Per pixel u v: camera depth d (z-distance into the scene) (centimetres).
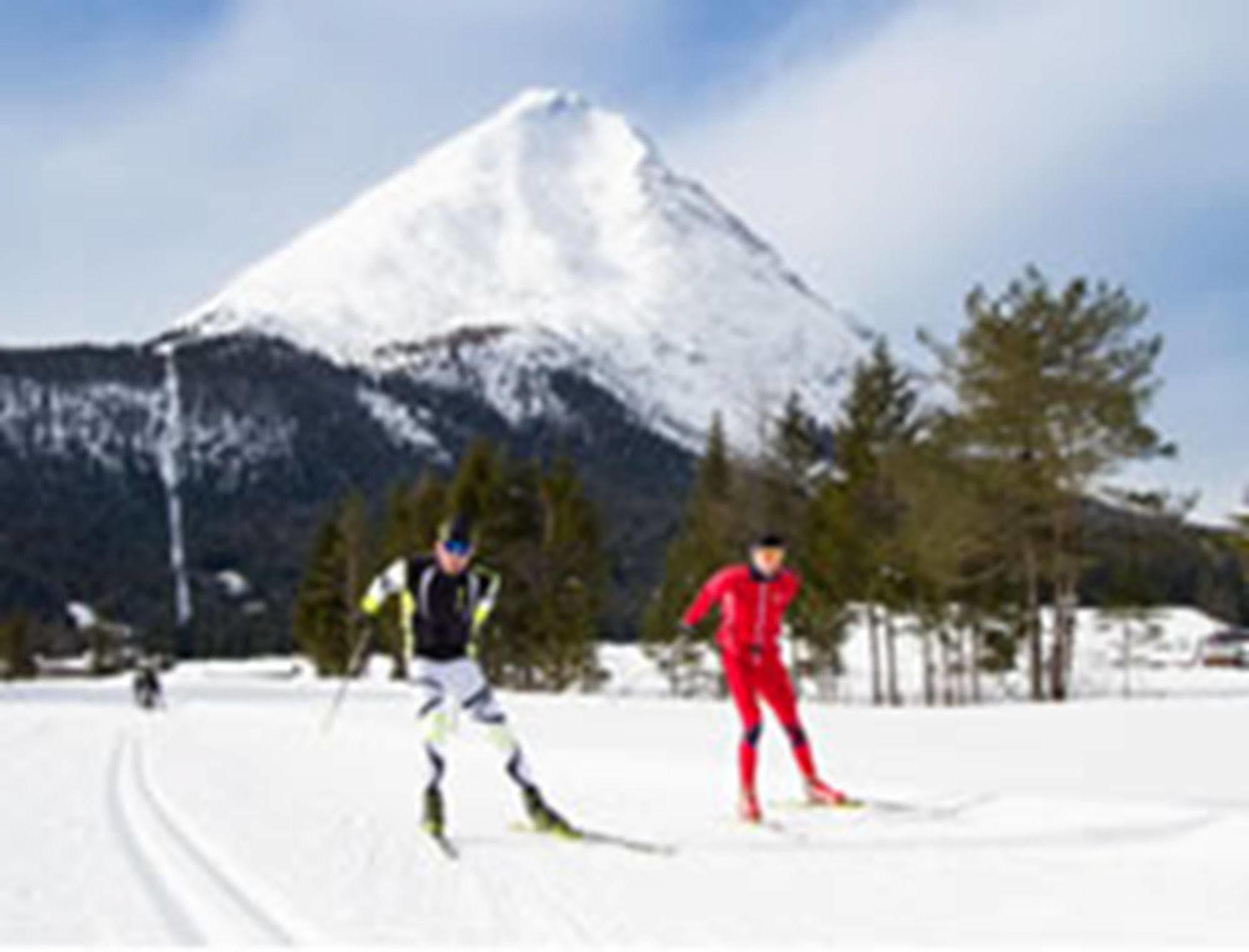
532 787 685
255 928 443
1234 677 3612
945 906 483
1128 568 3105
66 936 429
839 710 1669
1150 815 663
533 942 424
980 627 3225
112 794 862
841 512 3328
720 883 532
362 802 830
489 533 4291
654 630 4419
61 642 11994
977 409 2656
